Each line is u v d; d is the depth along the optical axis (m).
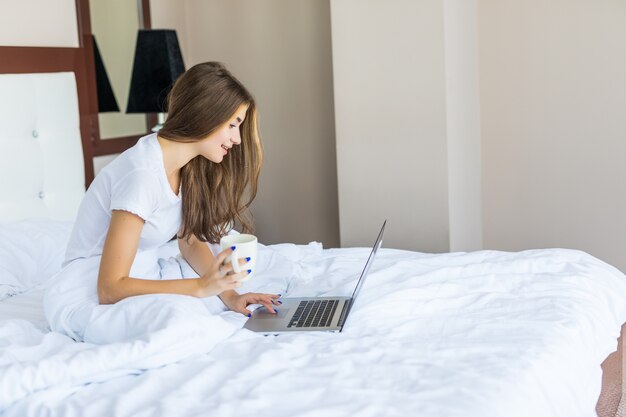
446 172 3.31
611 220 3.49
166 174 1.93
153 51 3.57
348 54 3.46
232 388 1.54
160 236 2.01
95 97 3.54
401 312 2.00
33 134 3.05
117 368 1.64
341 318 1.96
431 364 1.62
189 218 2.06
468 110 3.55
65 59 3.23
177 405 1.46
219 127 1.90
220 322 1.83
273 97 4.14
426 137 3.33
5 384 1.53
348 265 2.48
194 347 1.73
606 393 2.21
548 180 3.61
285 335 1.89
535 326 1.84
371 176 3.50
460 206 3.47
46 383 1.57
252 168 2.11
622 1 3.33
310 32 3.99
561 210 3.60
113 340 1.79
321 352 1.73
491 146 3.71
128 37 3.80
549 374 1.64
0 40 2.99
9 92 2.93
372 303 2.03
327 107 4.02
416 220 3.42
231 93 1.90
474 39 3.62
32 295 2.41
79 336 1.88
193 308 1.80
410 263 2.41
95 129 3.56
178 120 1.90
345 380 1.56
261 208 4.27
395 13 3.31
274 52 4.09
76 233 2.00
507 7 3.57
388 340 1.81
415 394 1.48
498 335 1.81
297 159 4.14
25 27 3.10
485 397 1.47
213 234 2.15
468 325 1.88
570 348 1.78
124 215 1.85
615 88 3.40
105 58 3.64
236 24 4.16
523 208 3.69
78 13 3.34
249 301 2.11
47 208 3.10
